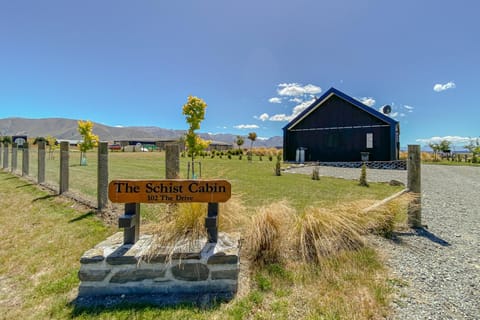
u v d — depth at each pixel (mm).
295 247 3033
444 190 7754
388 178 10438
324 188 7508
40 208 5039
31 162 16531
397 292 2281
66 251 3168
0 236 3660
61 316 2021
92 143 16328
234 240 2688
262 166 15227
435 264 2824
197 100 6766
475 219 4551
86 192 6516
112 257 2295
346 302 2143
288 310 2072
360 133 18312
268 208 3156
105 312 2061
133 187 2572
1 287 2438
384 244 3365
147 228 2998
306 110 19781
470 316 1967
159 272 2326
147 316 2020
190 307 2127
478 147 27734
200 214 2859
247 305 2145
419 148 4094
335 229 3113
